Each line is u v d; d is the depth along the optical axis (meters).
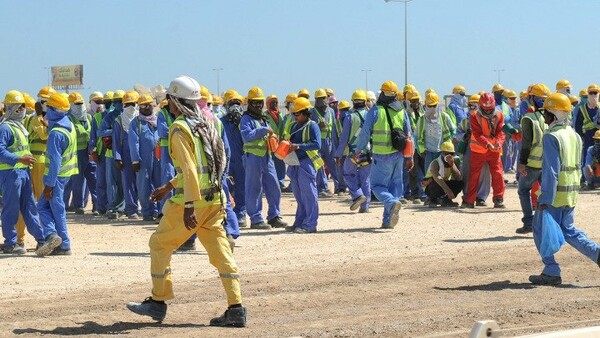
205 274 26.81
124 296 23.58
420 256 30.12
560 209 25.03
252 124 36.81
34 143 32.84
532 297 23.44
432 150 46.34
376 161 36.69
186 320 20.77
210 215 19.70
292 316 21.11
